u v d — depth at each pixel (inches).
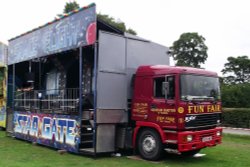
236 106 1277.1
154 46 509.4
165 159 441.4
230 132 806.5
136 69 479.8
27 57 628.1
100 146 440.8
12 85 724.0
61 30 515.8
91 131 468.4
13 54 687.7
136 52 484.1
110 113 449.4
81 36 466.0
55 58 613.0
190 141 402.9
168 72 416.5
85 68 537.0
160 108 419.8
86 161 420.2
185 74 412.2
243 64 1983.3
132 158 445.1
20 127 629.6
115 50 459.2
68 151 484.4
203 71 435.2
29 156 451.2
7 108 695.1
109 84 450.3
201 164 414.6
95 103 437.1
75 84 597.3
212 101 438.0
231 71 2015.3
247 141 658.2
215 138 437.4
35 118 577.6
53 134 519.2
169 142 407.5
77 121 466.9
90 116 466.6
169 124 408.5
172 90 409.4
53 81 641.0
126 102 466.9
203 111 422.0
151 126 427.2
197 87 421.7
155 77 430.6
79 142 459.8
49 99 570.3
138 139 448.1
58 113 514.9
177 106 401.4
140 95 447.5
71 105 501.7
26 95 641.0
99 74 440.8
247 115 914.7
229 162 430.3
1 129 802.8
